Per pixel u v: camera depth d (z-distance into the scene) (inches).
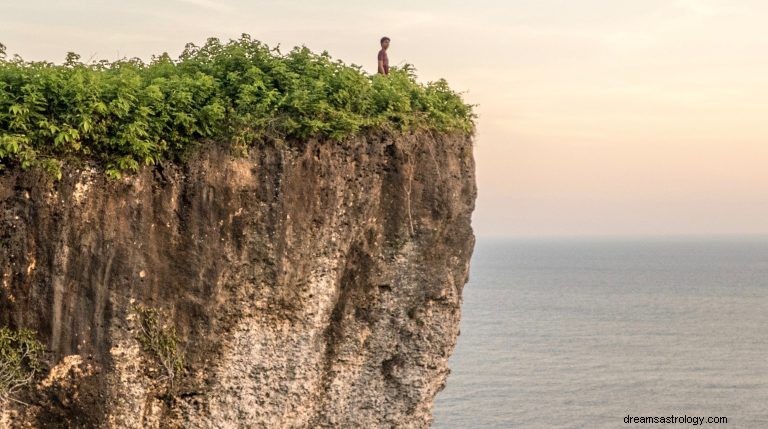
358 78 665.0
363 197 661.3
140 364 602.2
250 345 637.3
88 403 588.7
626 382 3117.6
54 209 561.9
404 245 693.3
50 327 570.3
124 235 582.9
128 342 593.0
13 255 557.3
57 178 560.7
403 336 721.6
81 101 569.6
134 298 590.2
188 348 613.3
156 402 617.6
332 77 658.2
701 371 3348.9
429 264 713.6
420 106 705.0
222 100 616.1
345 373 703.1
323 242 647.1
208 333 617.6
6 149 547.5
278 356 650.2
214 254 608.4
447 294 729.0
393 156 673.0
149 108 589.6
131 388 601.0
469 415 2608.3
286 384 659.4
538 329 4441.4
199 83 614.5
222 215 607.8
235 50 653.9
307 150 628.1
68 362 578.6
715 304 5866.1
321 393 695.7
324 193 637.9
